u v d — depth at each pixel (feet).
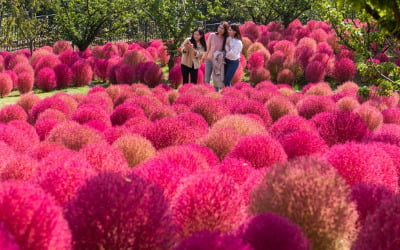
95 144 14.12
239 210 10.26
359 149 13.69
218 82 42.91
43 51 62.80
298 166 10.56
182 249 8.04
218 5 70.79
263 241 8.75
